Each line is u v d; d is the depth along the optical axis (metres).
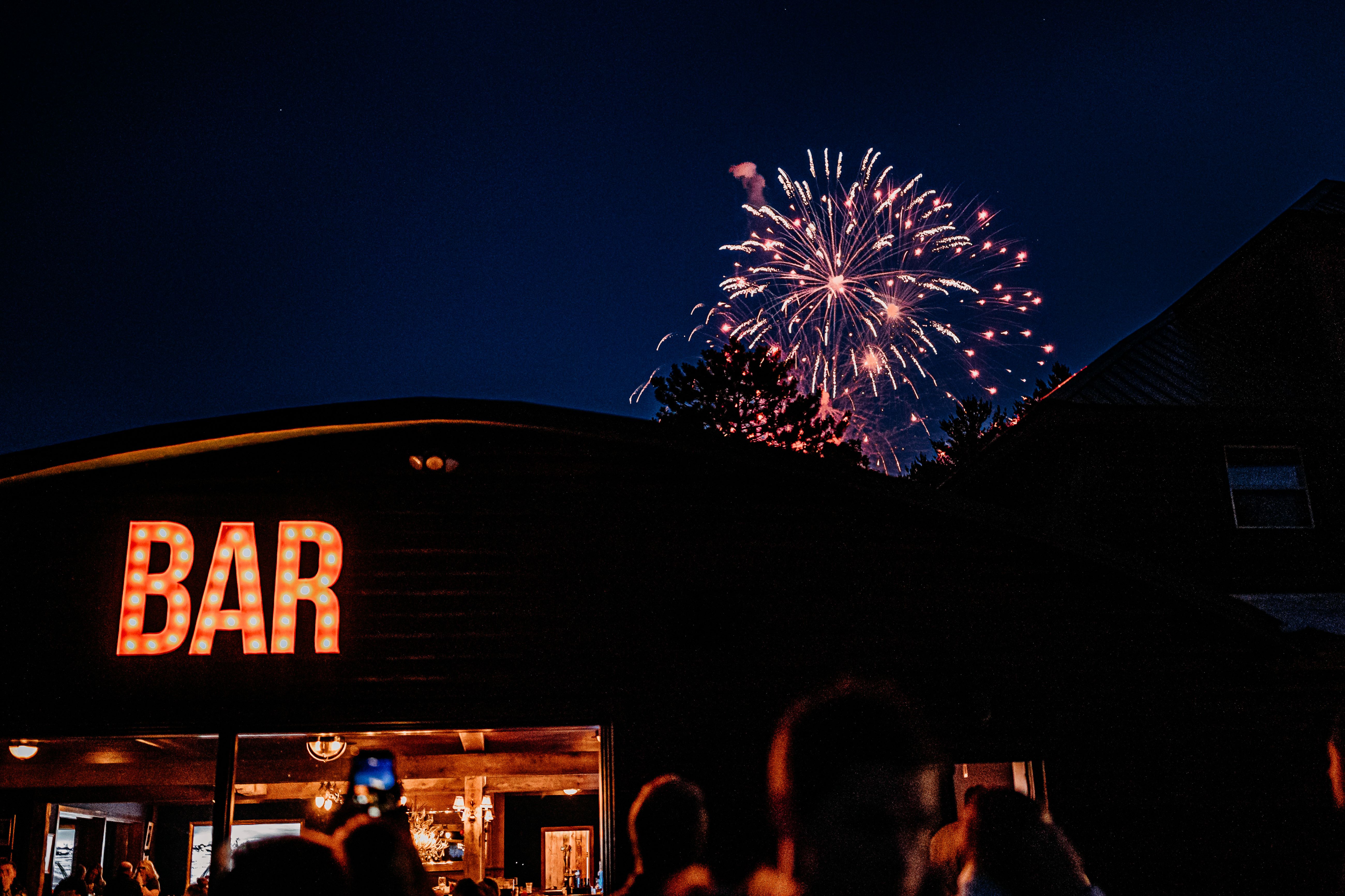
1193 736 9.09
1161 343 15.49
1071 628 9.20
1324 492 13.02
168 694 8.12
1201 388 13.57
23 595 8.23
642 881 2.59
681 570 8.80
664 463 9.06
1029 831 3.29
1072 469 13.12
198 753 14.30
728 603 8.74
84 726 7.98
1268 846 8.88
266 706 8.16
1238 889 8.73
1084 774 8.84
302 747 13.98
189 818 20.20
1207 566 12.60
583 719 8.37
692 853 2.62
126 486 8.55
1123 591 9.38
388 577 8.54
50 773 14.38
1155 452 13.10
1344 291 13.55
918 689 8.81
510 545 8.71
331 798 15.48
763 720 8.51
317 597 8.42
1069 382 14.35
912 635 8.93
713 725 8.45
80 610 8.24
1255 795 9.01
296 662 8.27
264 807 20.58
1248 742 9.13
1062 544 9.24
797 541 9.01
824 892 1.60
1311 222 13.66
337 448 8.80
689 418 30.88
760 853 8.15
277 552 8.49
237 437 8.53
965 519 9.20
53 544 8.37
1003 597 9.18
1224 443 13.18
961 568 9.18
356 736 10.22
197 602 8.34
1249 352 14.60
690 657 8.59
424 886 3.37
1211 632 9.39
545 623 8.55
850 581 8.97
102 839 18.58
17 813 14.86
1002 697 8.91
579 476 8.95
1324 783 9.09
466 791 18.02
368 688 8.27
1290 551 12.78
